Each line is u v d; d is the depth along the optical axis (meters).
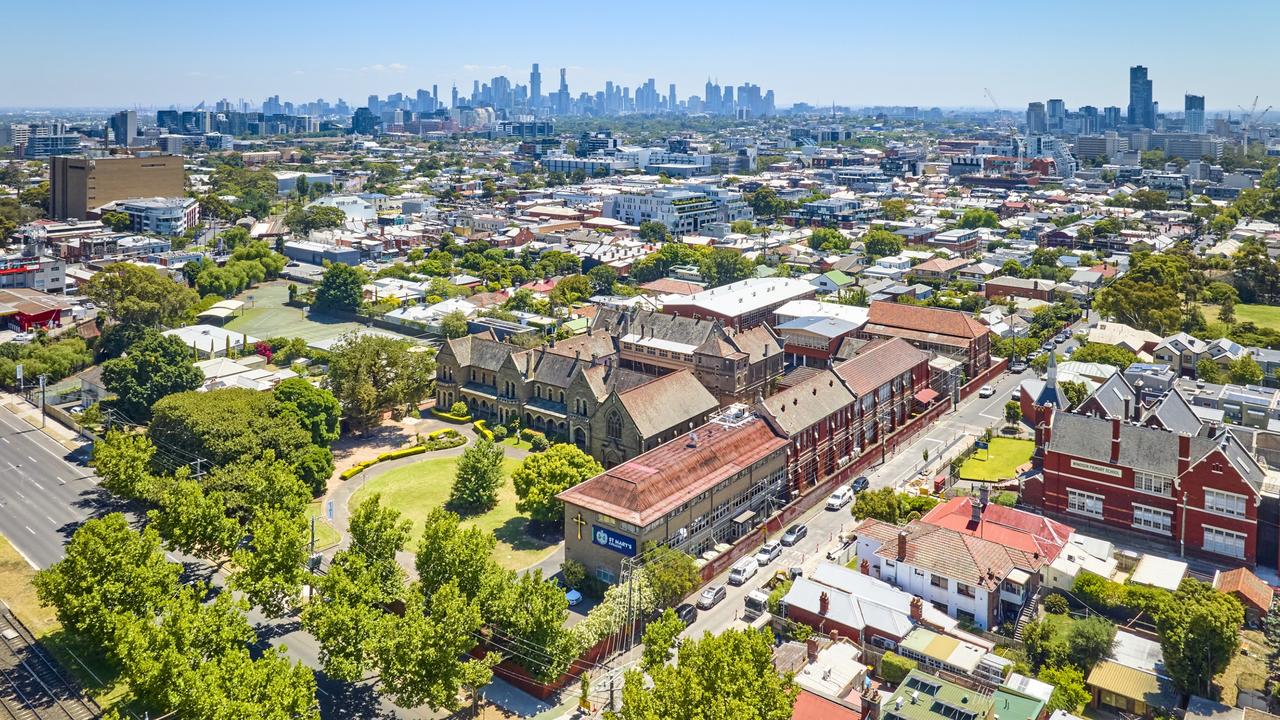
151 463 160.12
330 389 197.50
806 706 95.88
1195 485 133.12
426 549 113.19
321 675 112.06
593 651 113.44
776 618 119.50
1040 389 194.25
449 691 99.00
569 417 182.75
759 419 156.25
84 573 108.38
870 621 113.81
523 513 150.12
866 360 188.88
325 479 163.25
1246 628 115.69
